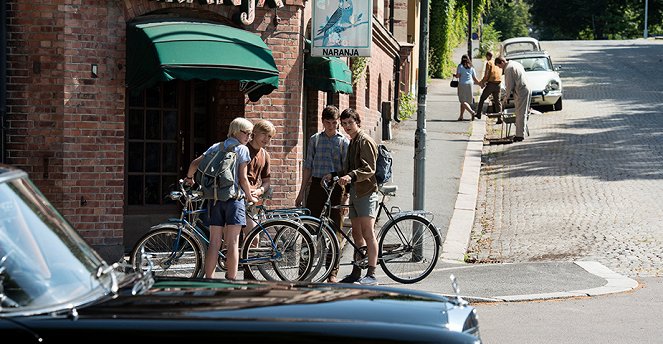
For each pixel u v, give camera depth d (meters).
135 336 9.45
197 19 32.84
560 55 139.50
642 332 22.67
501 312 25.52
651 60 128.25
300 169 35.34
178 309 10.08
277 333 9.52
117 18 31.17
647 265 33.56
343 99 46.09
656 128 68.25
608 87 96.44
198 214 27.53
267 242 28.14
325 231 28.78
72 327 9.47
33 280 10.19
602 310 25.69
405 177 50.44
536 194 48.16
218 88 35.06
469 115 76.81
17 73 30.70
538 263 33.59
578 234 39.00
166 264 27.12
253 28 34.00
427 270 30.42
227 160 26.08
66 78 30.70
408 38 88.44
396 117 72.12
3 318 9.56
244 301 10.59
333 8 35.62
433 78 107.25
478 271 32.25
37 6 30.55
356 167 28.91
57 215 11.51
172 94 35.00
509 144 63.94
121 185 31.52
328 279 28.80
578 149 60.59
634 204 44.41
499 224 42.19
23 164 30.83
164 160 34.97
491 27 161.00
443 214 42.81
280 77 34.59
